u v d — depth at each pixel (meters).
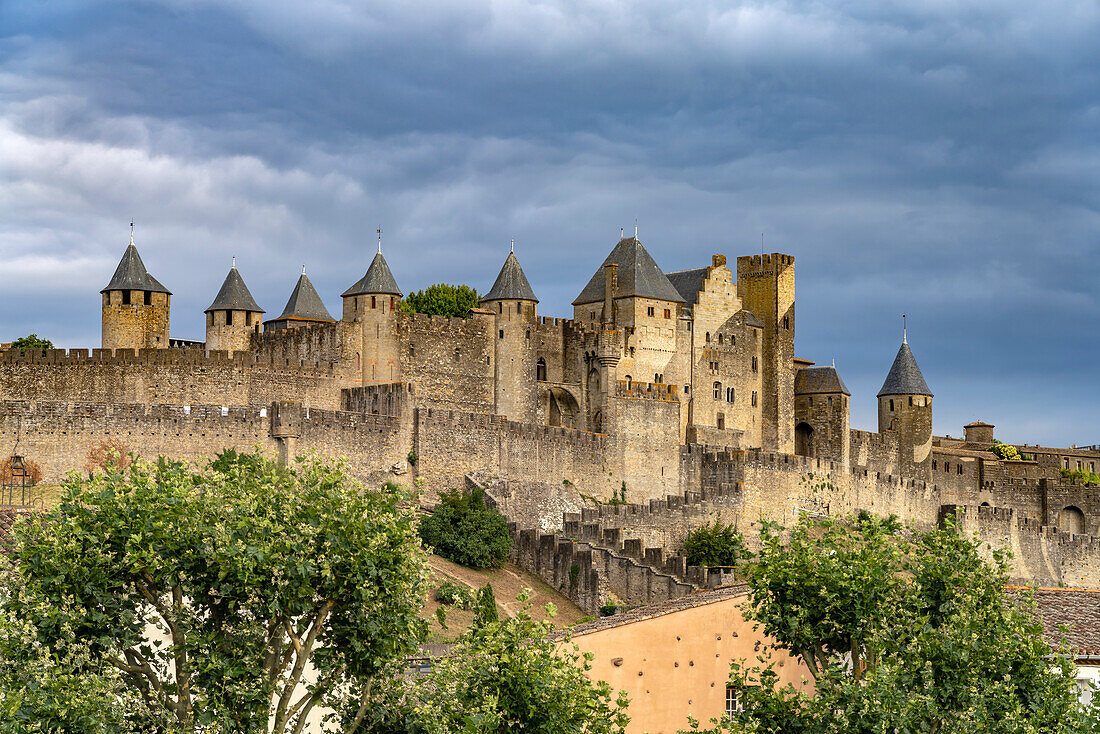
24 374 140.50
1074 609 74.88
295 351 161.00
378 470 138.75
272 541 55.41
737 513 155.50
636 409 166.75
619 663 72.38
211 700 53.25
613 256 185.75
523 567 128.88
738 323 193.25
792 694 68.50
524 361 171.62
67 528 54.19
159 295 154.00
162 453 129.25
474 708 56.72
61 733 49.50
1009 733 53.84
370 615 56.38
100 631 53.34
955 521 65.69
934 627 60.50
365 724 57.78
